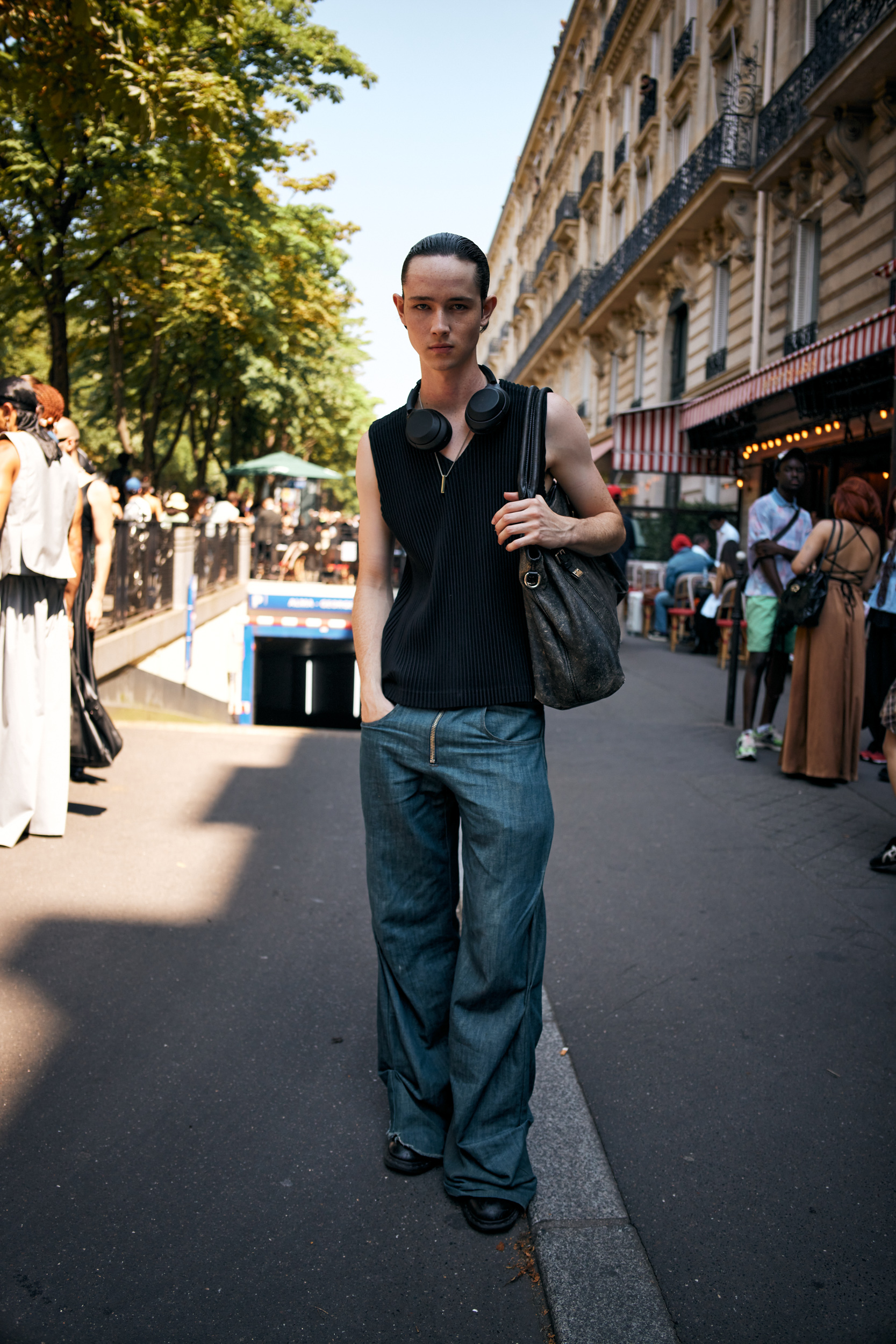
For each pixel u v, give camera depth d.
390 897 2.36
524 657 2.18
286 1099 2.65
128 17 7.32
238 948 3.59
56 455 4.16
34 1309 1.90
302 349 24.72
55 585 4.43
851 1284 2.03
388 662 2.28
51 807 4.53
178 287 18.69
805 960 3.60
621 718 8.46
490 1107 2.25
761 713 8.55
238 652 9.82
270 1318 1.91
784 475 6.72
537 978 2.30
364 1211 2.23
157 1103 2.60
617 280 26.23
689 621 14.80
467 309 2.12
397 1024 2.41
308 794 5.70
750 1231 2.18
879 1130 2.57
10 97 9.05
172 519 18.23
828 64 13.67
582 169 35.19
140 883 4.17
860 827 5.20
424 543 2.22
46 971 3.33
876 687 6.78
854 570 5.92
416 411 2.16
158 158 14.15
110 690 8.93
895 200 12.20
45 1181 2.28
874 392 10.41
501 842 2.16
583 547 2.13
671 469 15.95
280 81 15.46
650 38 26.19
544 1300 1.99
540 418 2.14
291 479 33.09
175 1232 2.13
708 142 18.72
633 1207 2.26
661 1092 2.74
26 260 16.03
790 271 15.77
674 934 3.82
